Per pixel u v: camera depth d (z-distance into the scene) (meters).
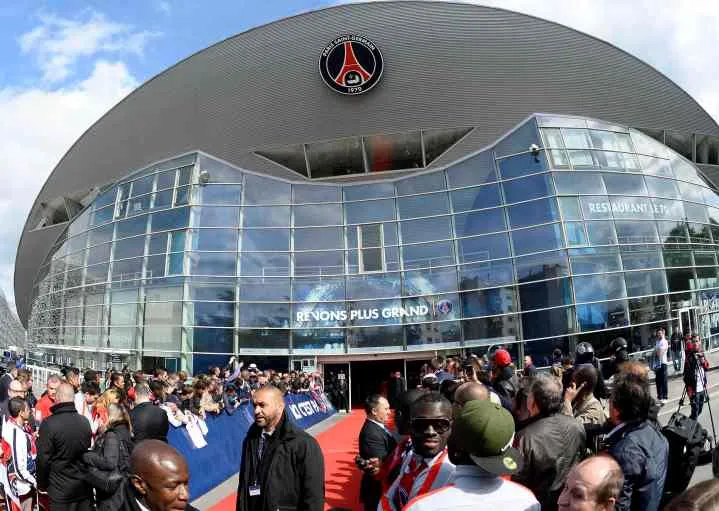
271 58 38.47
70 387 7.05
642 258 28.05
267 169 38.31
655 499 4.30
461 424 3.37
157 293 30.78
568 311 26.88
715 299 29.48
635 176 29.80
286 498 4.82
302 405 22.17
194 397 12.51
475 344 28.22
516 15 37.56
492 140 36.53
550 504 4.54
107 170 44.72
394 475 5.68
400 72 37.12
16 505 8.10
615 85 38.12
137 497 3.61
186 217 31.58
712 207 32.06
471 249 29.41
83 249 35.41
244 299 30.08
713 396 16.86
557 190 28.59
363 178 38.22
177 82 41.12
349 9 37.75
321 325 29.66
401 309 29.44
